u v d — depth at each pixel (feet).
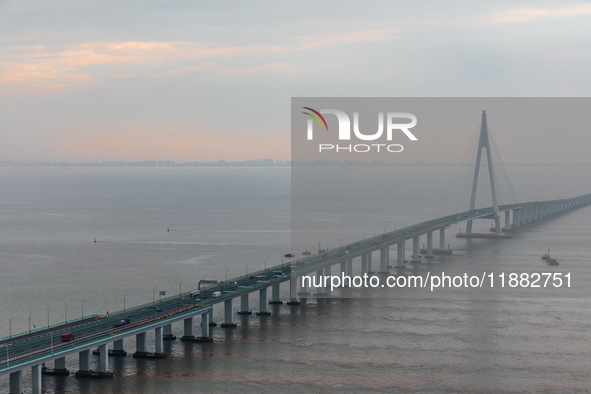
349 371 423.23
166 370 423.64
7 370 359.87
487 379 410.52
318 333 505.25
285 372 421.18
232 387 396.37
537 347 470.39
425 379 409.90
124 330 430.20
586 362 440.04
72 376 412.36
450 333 504.02
